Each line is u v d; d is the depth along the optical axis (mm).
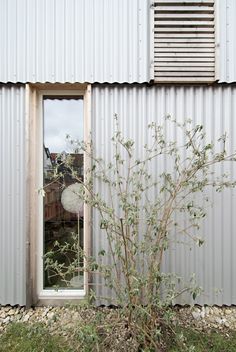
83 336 1820
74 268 2373
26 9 2736
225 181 2766
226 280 2799
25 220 2746
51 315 2654
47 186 2885
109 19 2729
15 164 2768
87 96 2748
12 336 2314
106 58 2730
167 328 2305
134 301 2119
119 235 2369
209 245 2781
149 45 2742
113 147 2746
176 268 2760
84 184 2471
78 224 2863
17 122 2771
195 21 2760
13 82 2732
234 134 2797
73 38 2727
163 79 2727
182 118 2775
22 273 2768
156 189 2723
